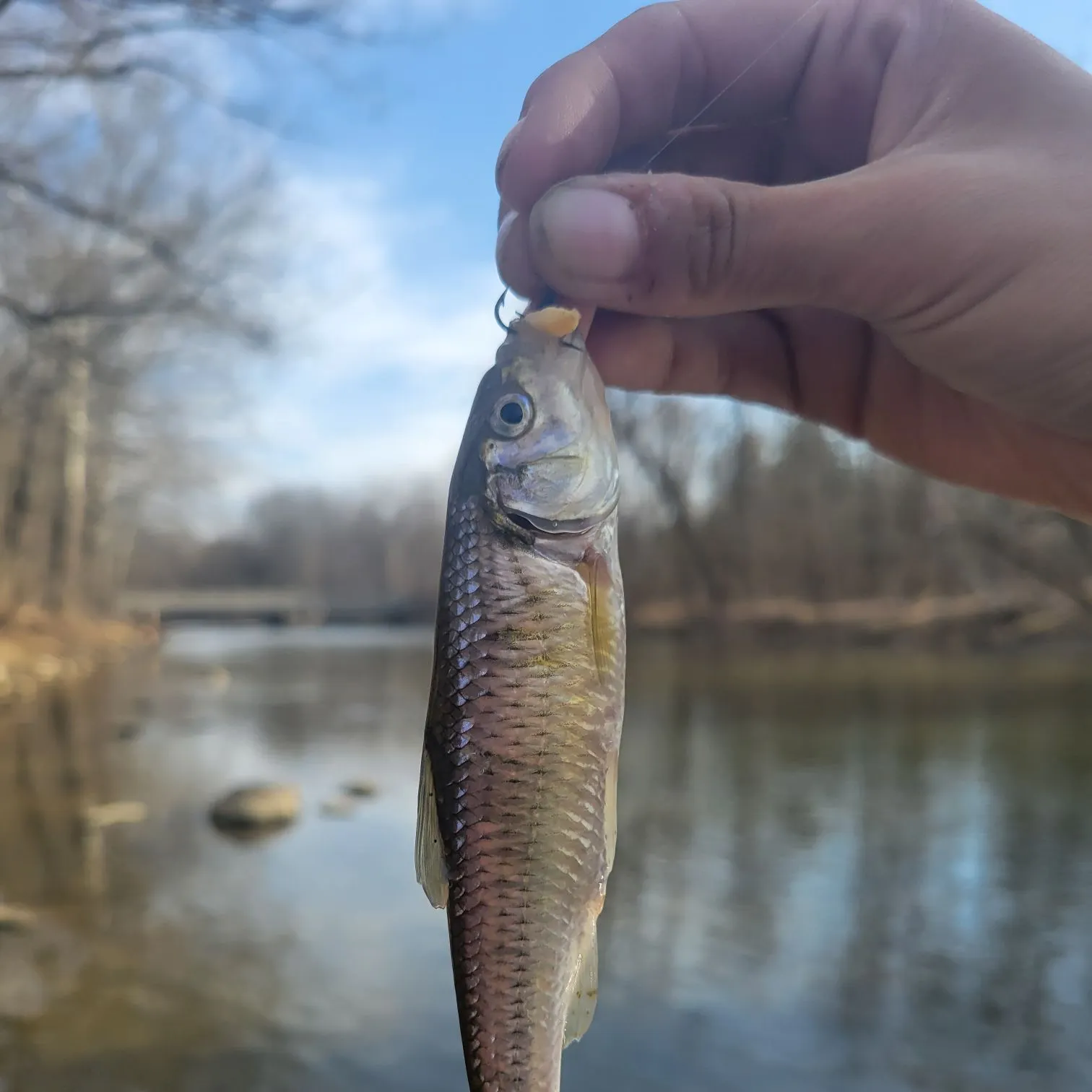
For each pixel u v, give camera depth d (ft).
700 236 0.52
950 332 0.53
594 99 0.60
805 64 0.64
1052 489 0.68
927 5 0.57
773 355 0.74
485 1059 0.50
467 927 0.51
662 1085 1.25
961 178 0.50
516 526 0.53
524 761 0.51
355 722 4.35
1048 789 2.65
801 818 2.42
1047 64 0.52
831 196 0.51
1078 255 0.49
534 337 0.55
